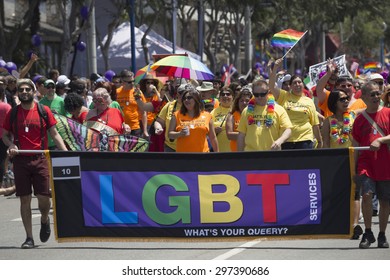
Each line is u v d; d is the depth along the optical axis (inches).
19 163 945.5
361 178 904.3
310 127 1130.0
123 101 1503.4
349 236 897.5
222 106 1221.7
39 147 960.3
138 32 2672.2
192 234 911.7
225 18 4254.4
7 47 2456.9
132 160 913.5
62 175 919.7
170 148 1139.3
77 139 1092.5
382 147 904.9
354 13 4306.1
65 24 2381.9
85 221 921.5
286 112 1036.5
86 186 919.7
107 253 913.5
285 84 1432.1
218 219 906.7
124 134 1150.3
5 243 999.0
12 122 956.6
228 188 904.9
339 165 895.7
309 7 4028.1
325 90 1179.9
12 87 1499.8
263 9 4160.9
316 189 896.9
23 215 957.8
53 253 921.5
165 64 1472.7
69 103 1224.8
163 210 912.3
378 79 1317.7
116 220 917.8
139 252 916.0
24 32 2824.8
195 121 1047.0
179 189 909.8
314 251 906.7
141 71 1651.1
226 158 904.3
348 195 896.9
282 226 901.2
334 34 6432.1
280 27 4517.7
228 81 2098.9
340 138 1040.8
